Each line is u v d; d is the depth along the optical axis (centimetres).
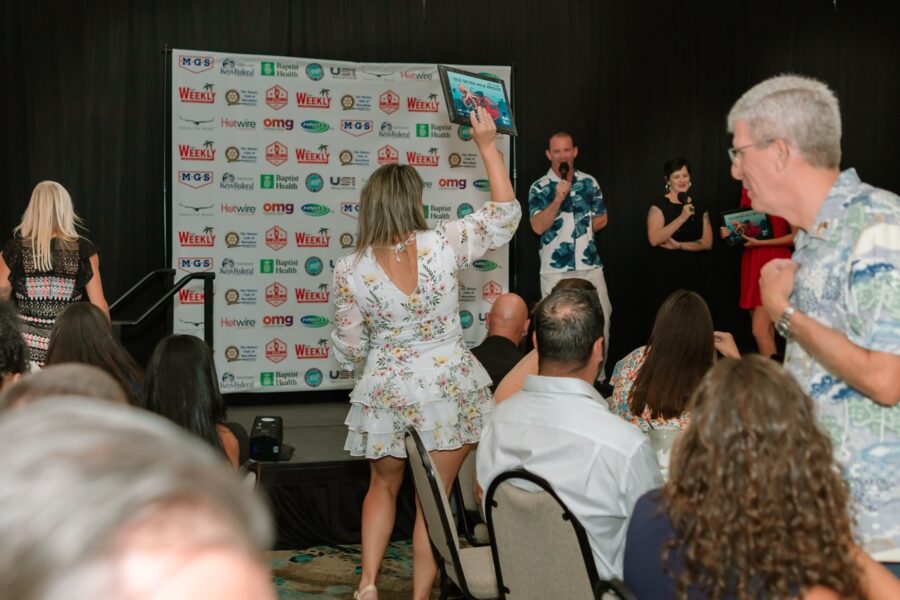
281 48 650
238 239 625
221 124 620
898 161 758
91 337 277
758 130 167
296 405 642
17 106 611
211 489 41
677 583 140
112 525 38
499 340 394
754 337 700
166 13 630
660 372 266
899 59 754
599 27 709
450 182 657
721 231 655
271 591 45
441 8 677
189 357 254
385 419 307
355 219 641
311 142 634
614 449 212
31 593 37
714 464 137
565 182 618
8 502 38
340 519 450
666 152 724
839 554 134
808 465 135
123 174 628
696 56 725
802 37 739
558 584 217
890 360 154
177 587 38
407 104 648
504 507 223
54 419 41
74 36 618
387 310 304
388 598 380
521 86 696
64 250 399
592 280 644
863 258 159
